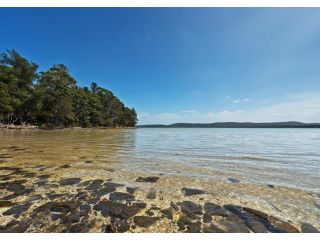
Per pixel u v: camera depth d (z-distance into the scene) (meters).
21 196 4.27
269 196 4.61
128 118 123.81
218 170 7.20
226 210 3.80
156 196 4.46
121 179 5.75
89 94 81.25
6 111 40.75
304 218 3.57
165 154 10.98
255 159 9.65
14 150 11.30
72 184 5.16
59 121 57.34
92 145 14.87
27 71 49.53
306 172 7.01
